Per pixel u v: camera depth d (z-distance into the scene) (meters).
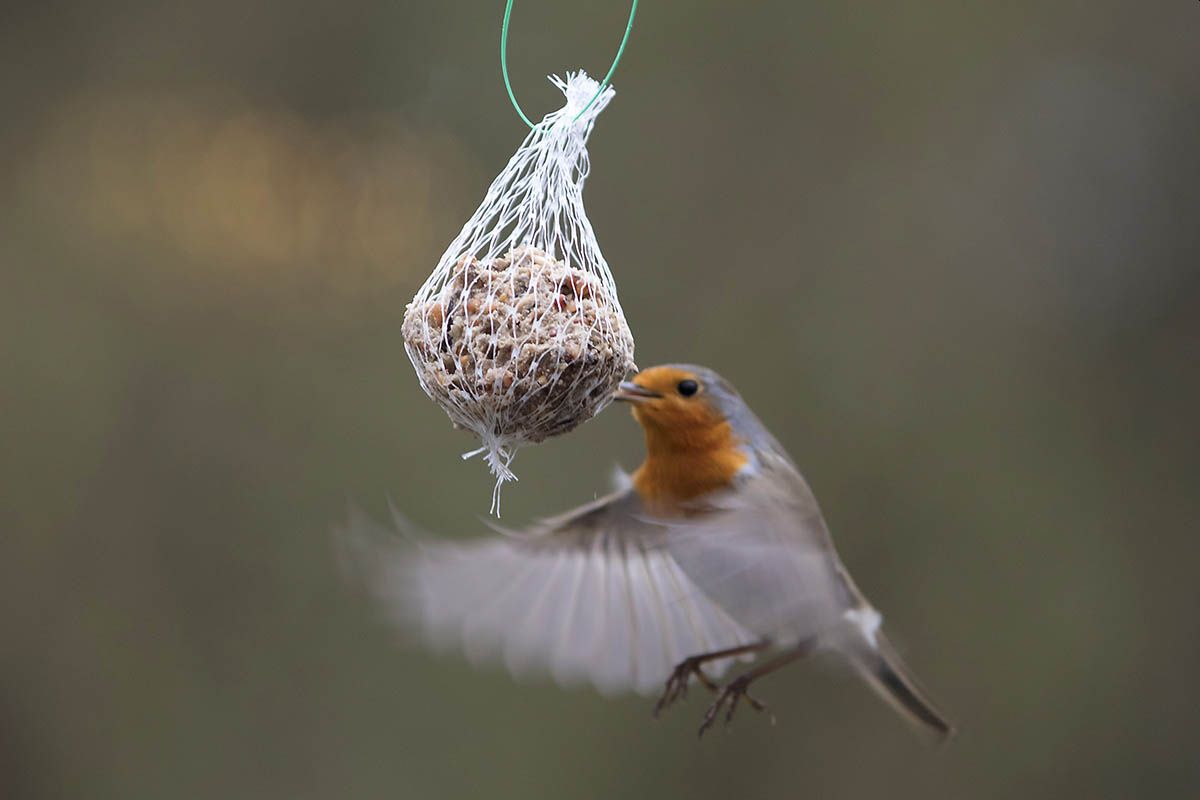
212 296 12.57
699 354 12.09
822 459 12.02
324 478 12.15
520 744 11.80
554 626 6.18
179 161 12.80
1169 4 12.52
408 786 11.70
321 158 12.70
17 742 11.83
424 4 12.61
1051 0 12.55
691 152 12.37
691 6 12.37
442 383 5.66
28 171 12.71
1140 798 11.89
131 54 12.95
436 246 12.48
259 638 11.97
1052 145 12.50
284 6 12.82
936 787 11.84
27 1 12.88
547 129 6.12
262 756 11.79
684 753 11.91
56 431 12.16
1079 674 12.02
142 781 11.74
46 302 12.38
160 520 12.16
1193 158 12.44
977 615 12.01
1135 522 12.23
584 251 6.10
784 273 12.27
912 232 12.35
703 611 6.50
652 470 6.41
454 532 11.82
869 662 6.58
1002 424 12.20
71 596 12.01
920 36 12.45
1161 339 12.43
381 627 11.92
